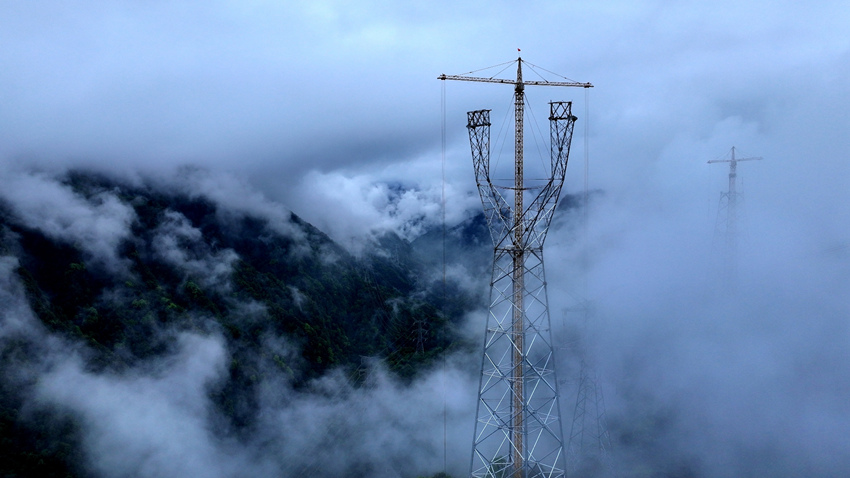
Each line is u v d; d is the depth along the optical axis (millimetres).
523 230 69625
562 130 69250
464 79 70625
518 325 69625
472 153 71312
